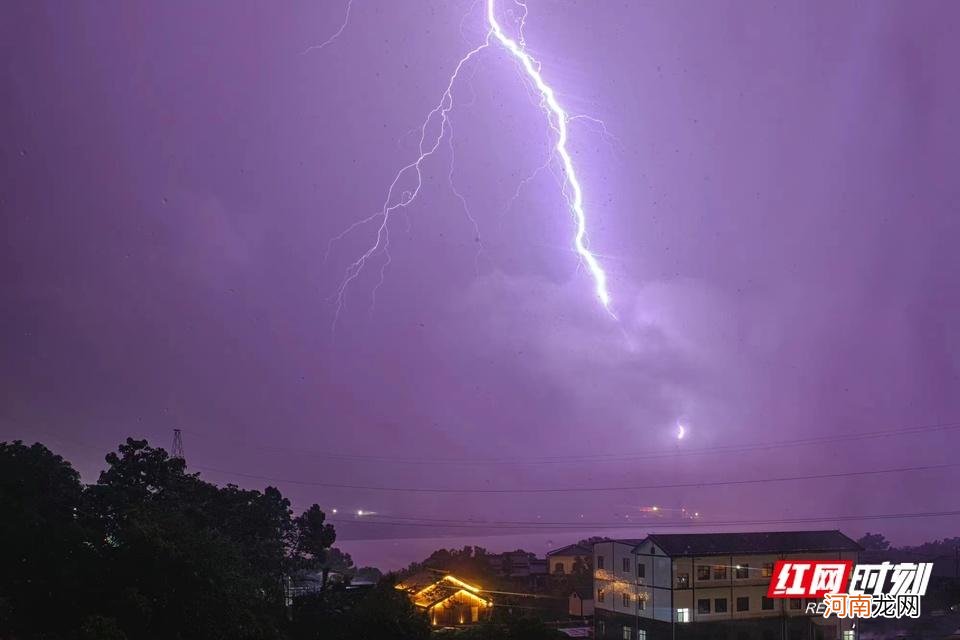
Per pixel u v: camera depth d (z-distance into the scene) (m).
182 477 28.23
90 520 24.56
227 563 22.84
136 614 19.78
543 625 26.58
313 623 25.89
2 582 20.17
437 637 26.53
